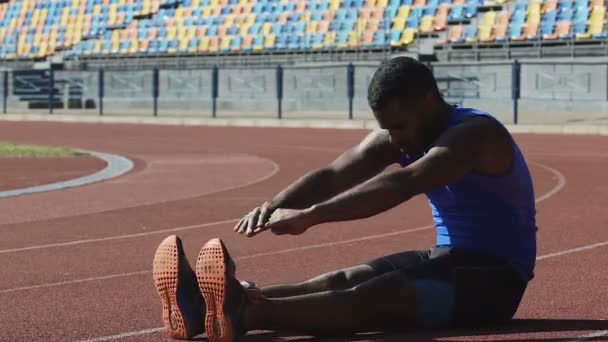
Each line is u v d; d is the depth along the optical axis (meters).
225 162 18.78
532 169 16.59
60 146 24.00
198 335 5.20
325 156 20.12
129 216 11.09
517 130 27.17
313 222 4.65
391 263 5.25
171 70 36.38
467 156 4.77
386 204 4.68
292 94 33.53
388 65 4.85
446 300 4.96
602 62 27.31
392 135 5.00
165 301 4.95
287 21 40.66
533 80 28.56
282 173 16.39
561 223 10.22
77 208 11.82
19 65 48.09
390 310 4.91
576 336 5.19
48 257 8.35
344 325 4.85
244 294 4.67
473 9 35.69
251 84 34.34
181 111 36.25
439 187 4.82
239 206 11.95
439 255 5.08
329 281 5.13
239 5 42.75
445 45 34.69
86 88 38.75
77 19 49.06
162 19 44.72
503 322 5.29
